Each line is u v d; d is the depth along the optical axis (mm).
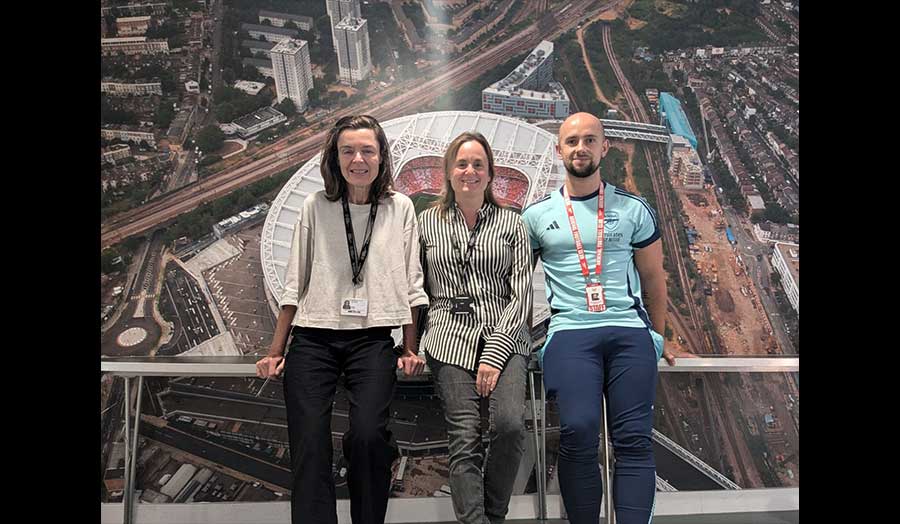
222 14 2303
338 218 1849
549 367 1853
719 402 2428
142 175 2303
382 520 1688
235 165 2320
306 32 2322
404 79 2365
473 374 1787
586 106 2416
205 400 2324
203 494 2316
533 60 2395
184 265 2301
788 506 2414
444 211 1927
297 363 1754
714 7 2424
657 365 1889
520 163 2402
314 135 2344
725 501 2402
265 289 2312
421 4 2352
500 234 1880
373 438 1646
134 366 2094
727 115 2447
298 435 1660
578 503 1753
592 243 1923
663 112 2434
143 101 2295
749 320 2428
